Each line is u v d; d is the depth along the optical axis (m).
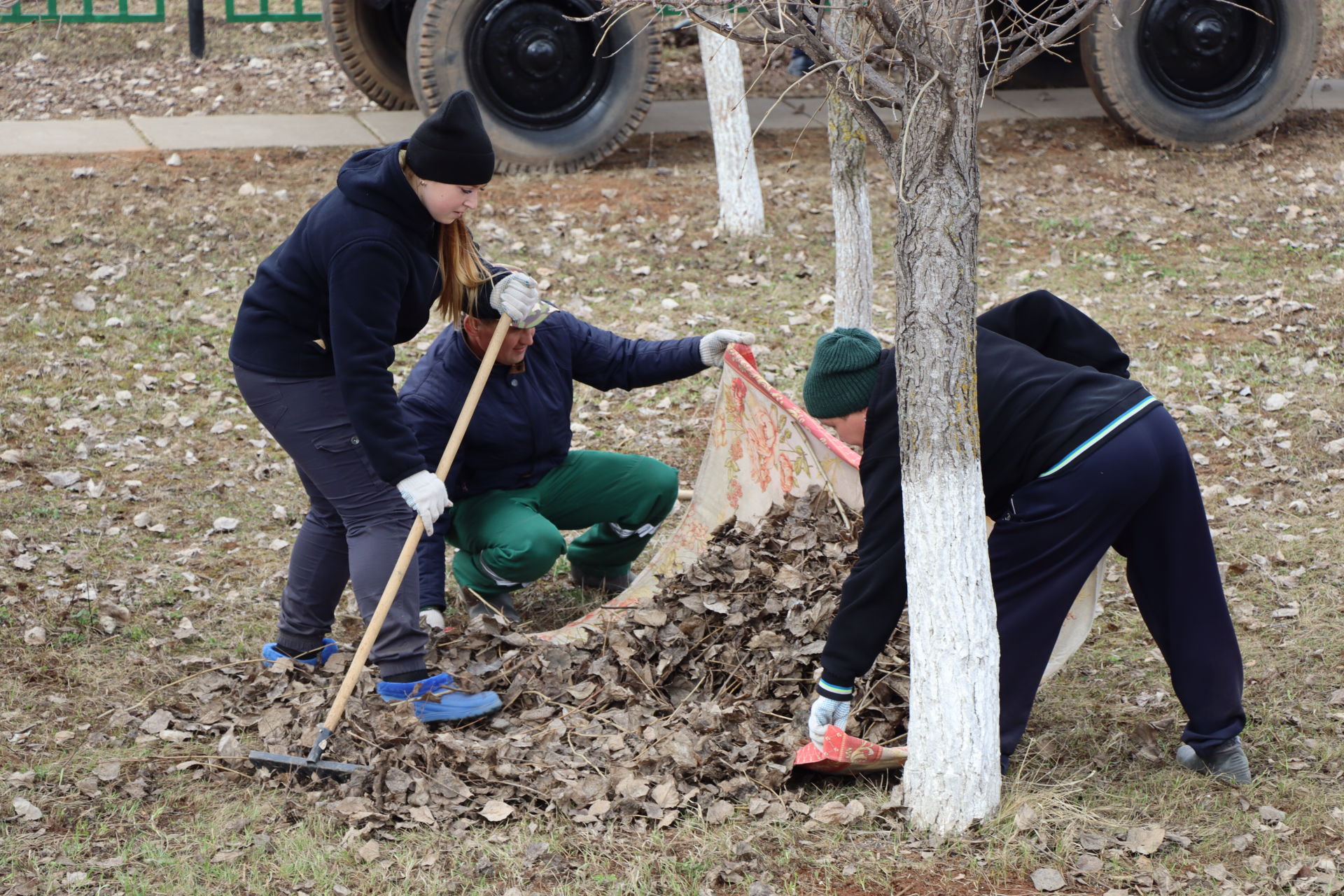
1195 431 9.02
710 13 4.25
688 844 4.58
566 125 15.34
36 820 4.74
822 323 11.32
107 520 7.67
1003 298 11.96
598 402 9.82
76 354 10.29
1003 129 17.42
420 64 14.55
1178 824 4.71
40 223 13.05
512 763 5.05
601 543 7.00
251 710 5.58
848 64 4.06
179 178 14.64
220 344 10.70
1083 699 5.81
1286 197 14.84
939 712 4.50
